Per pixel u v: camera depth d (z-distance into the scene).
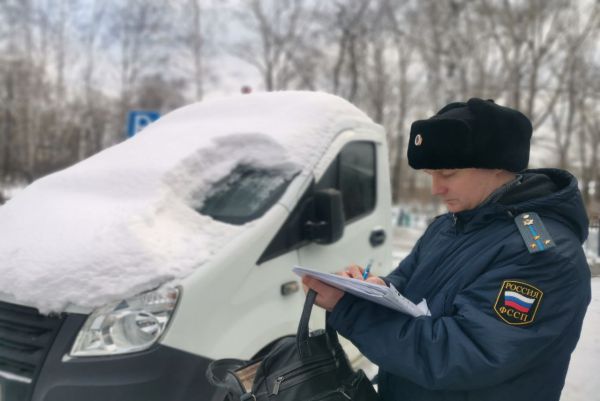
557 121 18.27
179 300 2.26
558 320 1.26
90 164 3.48
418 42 21.17
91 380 2.12
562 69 17.31
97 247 2.39
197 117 3.92
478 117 1.41
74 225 2.64
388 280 1.76
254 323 2.60
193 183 2.99
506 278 1.30
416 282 1.58
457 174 1.48
